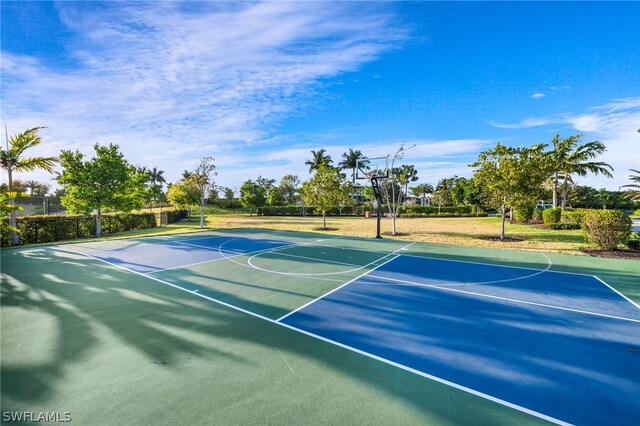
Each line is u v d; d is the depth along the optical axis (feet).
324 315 19.84
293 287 26.25
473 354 14.88
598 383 12.58
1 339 16.05
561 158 103.35
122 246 49.21
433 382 12.55
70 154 63.00
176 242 54.49
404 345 15.75
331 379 12.66
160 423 10.02
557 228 77.05
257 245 51.24
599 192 212.02
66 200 63.21
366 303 22.18
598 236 45.85
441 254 42.86
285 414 10.51
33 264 34.86
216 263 36.11
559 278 29.50
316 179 82.99
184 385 12.13
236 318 19.22
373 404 11.10
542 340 16.39
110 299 22.71
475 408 10.98
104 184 65.31
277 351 15.01
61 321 18.52
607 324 18.52
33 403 10.98
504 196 57.57
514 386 12.34
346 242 55.52
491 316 19.75
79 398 11.28
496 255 42.11
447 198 194.80
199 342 15.92
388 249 47.34
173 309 20.71
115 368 13.32
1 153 49.62
